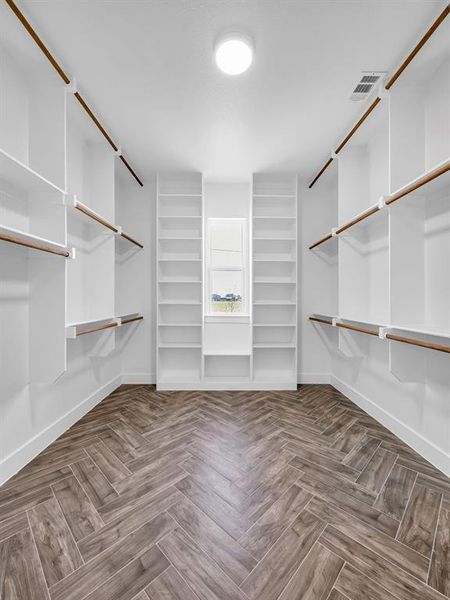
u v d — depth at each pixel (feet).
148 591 3.68
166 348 12.71
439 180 5.71
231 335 12.53
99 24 5.44
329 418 9.00
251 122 8.56
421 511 5.07
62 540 4.44
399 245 6.70
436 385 6.51
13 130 6.15
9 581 3.82
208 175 12.14
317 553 4.22
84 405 9.23
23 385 6.42
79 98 7.04
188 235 12.71
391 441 7.57
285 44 5.87
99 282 9.53
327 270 12.93
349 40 5.80
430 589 3.72
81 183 9.06
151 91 7.26
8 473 5.92
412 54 5.76
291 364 12.80
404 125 6.71
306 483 5.82
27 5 5.06
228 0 5.00
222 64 5.98
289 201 12.85
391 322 6.68
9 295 6.02
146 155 10.50
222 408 9.78
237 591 3.68
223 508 5.10
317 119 8.42
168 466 6.38
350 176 9.73
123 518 4.87
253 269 12.15
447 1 5.02
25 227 6.40
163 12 5.21
